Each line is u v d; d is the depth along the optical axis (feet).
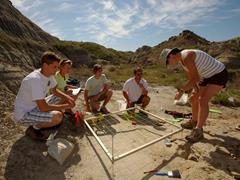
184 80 44.68
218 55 119.75
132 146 13.25
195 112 14.90
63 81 16.39
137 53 227.81
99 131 15.19
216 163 11.09
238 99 27.78
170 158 11.91
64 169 10.87
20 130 13.61
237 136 14.11
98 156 12.07
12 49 47.47
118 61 149.59
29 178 10.13
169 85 41.37
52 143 11.91
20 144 12.12
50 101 14.37
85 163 11.41
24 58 48.78
